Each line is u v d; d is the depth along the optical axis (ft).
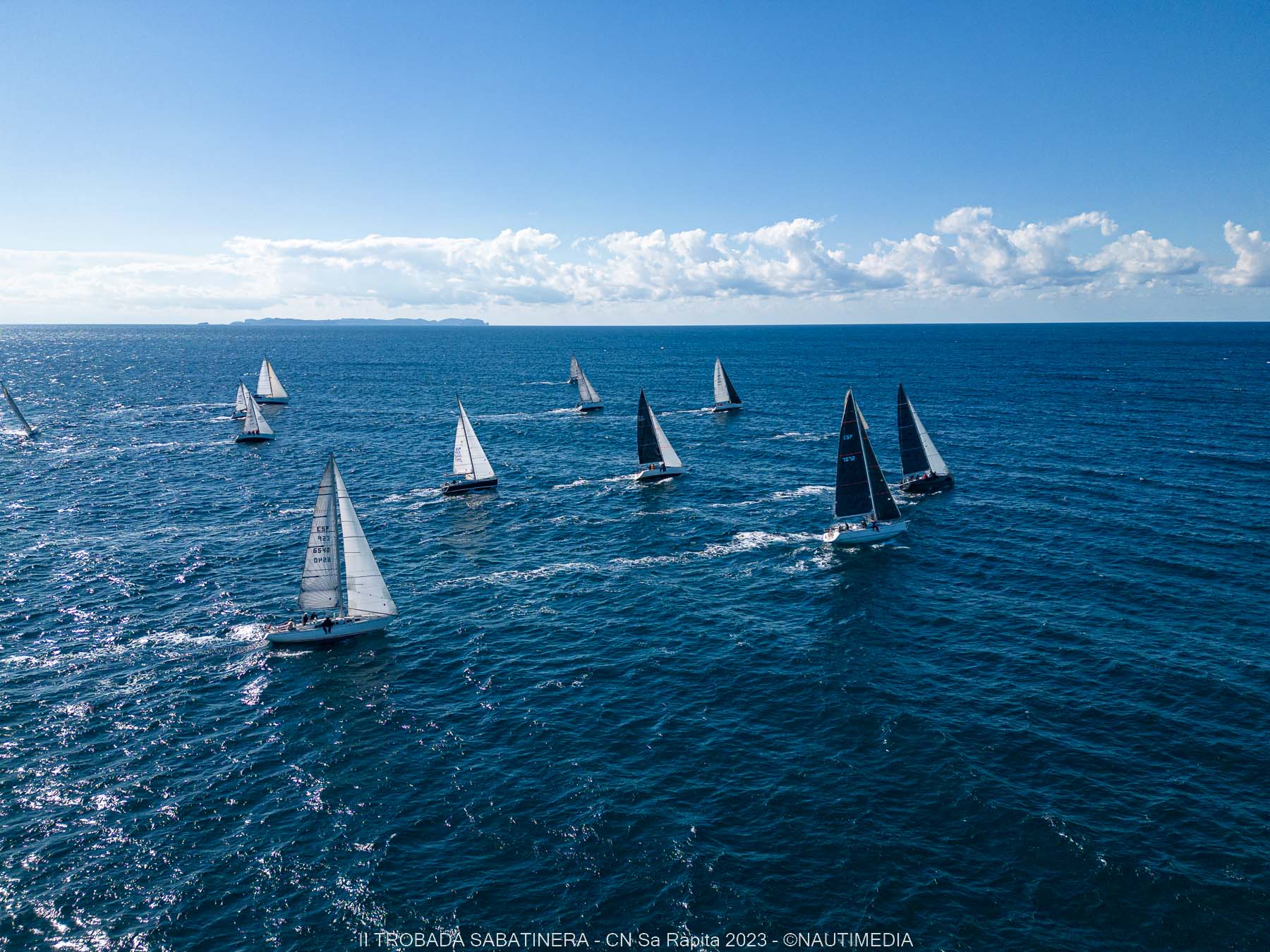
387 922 82.28
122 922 82.48
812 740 114.73
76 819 98.99
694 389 568.41
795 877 87.30
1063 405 428.97
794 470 292.20
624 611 164.55
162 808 101.24
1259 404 421.18
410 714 124.47
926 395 488.02
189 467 303.89
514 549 205.87
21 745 115.14
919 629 152.15
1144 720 116.88
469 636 152.66
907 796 100.89
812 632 152.25
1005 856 89.71
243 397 418.31
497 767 109.50
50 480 280.10
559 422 418.31
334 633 149.79
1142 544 194.70
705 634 152.25
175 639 151.02
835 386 563.07
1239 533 200.44
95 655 144.15
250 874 89.51
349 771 109.29
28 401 509.35
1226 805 97.45
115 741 116.67
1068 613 156.56
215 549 202.49
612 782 105.29
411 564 194.90
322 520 151.74
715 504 246.88
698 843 92.99
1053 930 79.46
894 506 211.41
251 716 124.06
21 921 82.53
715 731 117.91
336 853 92.68
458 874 89.10
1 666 139.44
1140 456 293.84
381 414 449.06
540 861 90.84
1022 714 119.65
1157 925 79.66
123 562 192.03
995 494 245.24
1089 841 91.40
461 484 265.54
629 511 241.35
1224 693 123.44
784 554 199.21
